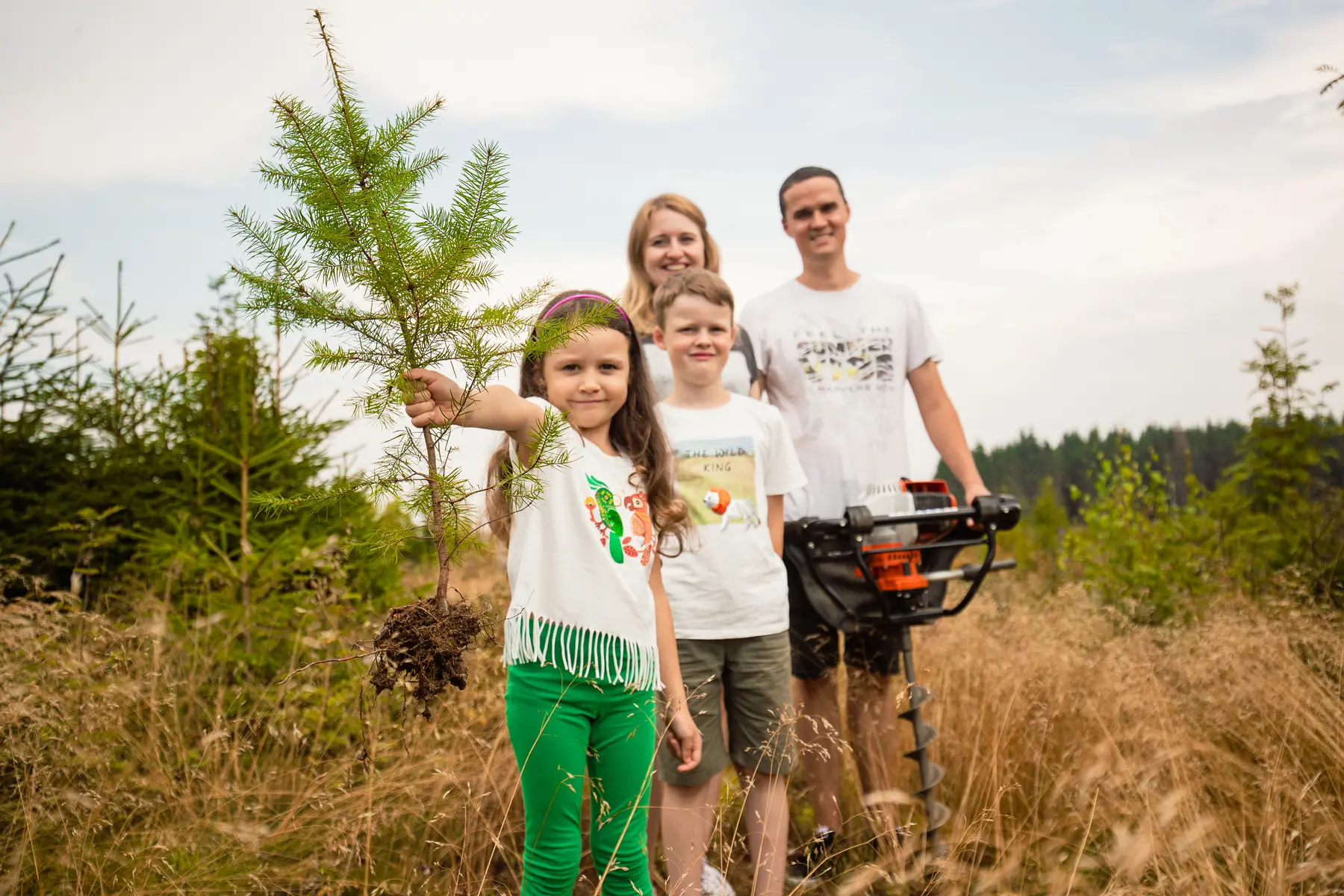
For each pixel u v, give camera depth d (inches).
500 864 108.5
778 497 111.5
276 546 148.7
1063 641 138.7
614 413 85.5
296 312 52.7
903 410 127.6
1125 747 112.4
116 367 174.6
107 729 104.1
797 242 127.8
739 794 101.9
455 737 109.5
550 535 77.7
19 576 123.6
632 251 137.7
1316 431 192.7
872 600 111.7
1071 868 97.4
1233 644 124.0
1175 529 207.5
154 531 152.8
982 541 112.3
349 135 52.4
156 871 89.5
